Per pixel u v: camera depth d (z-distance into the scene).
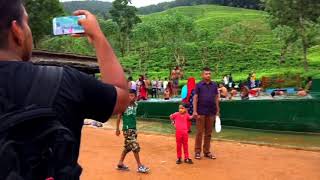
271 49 68.25
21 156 1.58
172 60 66.06
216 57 65.06
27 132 1.61
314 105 16.64
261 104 18.05
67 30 2.07
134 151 10.25
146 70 63.47
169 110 22.08
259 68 58.91
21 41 1.82
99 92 1.81
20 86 1.69
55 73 1.75
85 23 2.02
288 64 58.25
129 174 10.05
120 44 74.94
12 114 1.60
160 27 66.81
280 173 10.13
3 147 1.54
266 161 11.48
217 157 12.03
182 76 51.00
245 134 17.20
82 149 13.09
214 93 11.99
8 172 1.53
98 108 1.83
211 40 74.00
